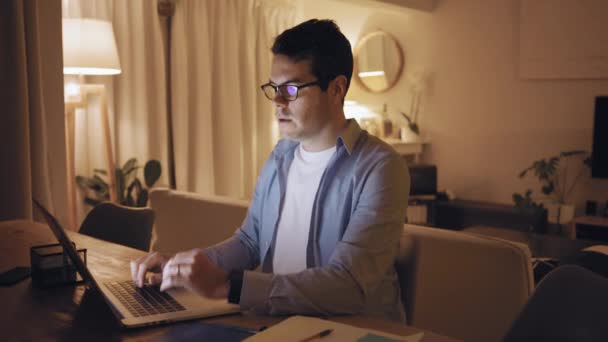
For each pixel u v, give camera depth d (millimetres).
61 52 2986
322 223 1312
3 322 990
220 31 4719
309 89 1251
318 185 1350
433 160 5656
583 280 863
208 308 1034
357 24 6031
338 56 1264
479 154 5344
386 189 1197
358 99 6145
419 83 5570
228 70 4820
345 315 1039
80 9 3730
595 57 4605
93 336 913
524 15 4938
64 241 1110
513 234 3447
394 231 1178
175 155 4484
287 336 848
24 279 1268
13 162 2666
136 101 4176
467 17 5305
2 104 2645
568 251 3020
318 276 1050
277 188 1433
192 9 4496
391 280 1250
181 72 4422
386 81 5844
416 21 5621
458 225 5059
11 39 2631
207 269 1043
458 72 5406
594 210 4621
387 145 1304
